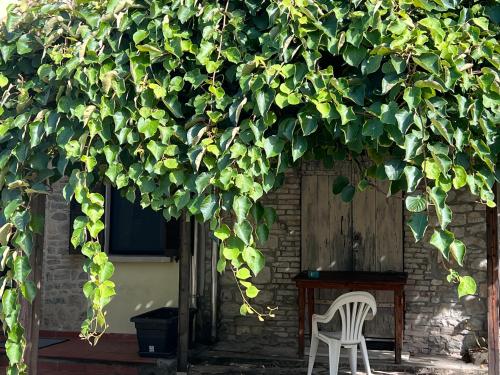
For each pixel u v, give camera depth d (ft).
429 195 8.97
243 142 9.57
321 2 9.76
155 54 9.71
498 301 16.55
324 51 9.89
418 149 8.86
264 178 9.55
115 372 21.50
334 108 9.19
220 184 9.49
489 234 15.66
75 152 9.77
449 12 9.89
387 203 23.52
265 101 9.29
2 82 10.48
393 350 23.00
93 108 9.68
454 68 8.95
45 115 9.92
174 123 9.98
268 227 9.96
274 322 24.03
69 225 25.55
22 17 10.54
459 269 22.67
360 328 19.26
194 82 9.72
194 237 24.40
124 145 10.26
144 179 9.86
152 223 25.72
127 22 9.95
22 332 10.07
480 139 9.35
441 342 22.76
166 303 25.32
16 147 10.04
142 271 25.53
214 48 9.81
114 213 25.95
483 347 22.12
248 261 9.50
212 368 21.35
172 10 9.91
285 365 21.67
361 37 9.13
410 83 9.16
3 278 10.15
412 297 23.08
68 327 25.57
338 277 21.90
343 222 23.84
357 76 9.48
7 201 10.25
